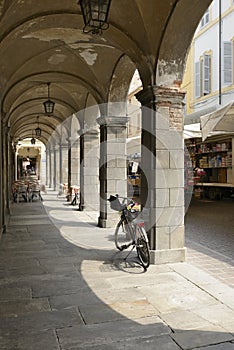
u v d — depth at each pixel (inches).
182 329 126.5
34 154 1327.5
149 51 210.5
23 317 136.9
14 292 164.1
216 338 120.0
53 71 342.0
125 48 233.8
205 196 626.8
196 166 606.9
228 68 557.3
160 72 212.1
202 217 397.7
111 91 327.0
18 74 323.9
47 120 702.5
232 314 139.2
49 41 279.9
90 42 278.5
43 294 161.3
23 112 574.9
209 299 154.4
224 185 543.2
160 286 171.2
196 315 138.3
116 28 220.5
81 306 147.6
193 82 651.5
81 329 126.9
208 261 216.1
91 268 201.9
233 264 208.8
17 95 393.4
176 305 148.2
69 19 223.0
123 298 156.2
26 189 666.8
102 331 125.3
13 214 438.9
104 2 166.9
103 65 315.0
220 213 429.1
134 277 185.3
